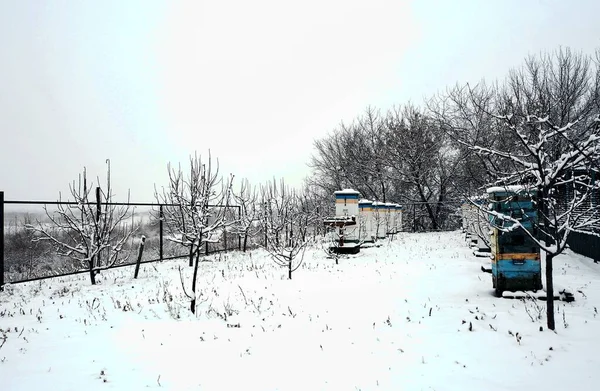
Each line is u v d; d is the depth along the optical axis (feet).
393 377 15.71
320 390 14.89
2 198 35.09
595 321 20.62
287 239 44.88
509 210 26.40
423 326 21.86
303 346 19.84
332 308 26.89
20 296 32.12
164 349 19.65
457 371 15.90
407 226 128.98
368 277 37.60
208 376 16.33
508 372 15.53
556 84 64.44
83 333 22.13
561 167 18.45
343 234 54.70
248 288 34.01
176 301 29.58
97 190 40.19
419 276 36.45
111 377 16.11
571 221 19.62
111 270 45.68
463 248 58.70
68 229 41.14
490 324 21.15
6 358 18.20
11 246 54.80
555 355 16.80
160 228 52.37
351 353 18.61
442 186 116.57
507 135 43.32
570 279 31.63
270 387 15.25
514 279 26.53
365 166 132.57
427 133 118.32
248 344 20.34
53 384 15.37
